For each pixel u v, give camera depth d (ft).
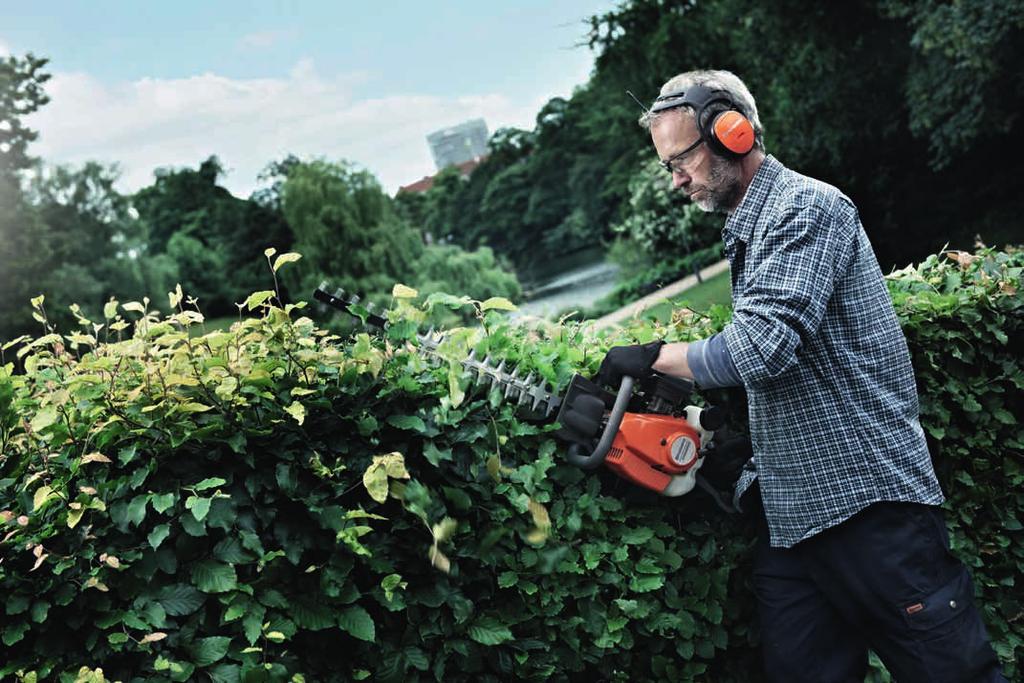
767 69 59.31
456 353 5.12
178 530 4.39
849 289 5.31
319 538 4.70
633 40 77.82
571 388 5.52
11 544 4.11
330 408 4.76
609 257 99.86
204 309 147.43
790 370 5.33
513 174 242.37
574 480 5.74
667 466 5.54
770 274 5.07
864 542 5.32
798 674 5.73
